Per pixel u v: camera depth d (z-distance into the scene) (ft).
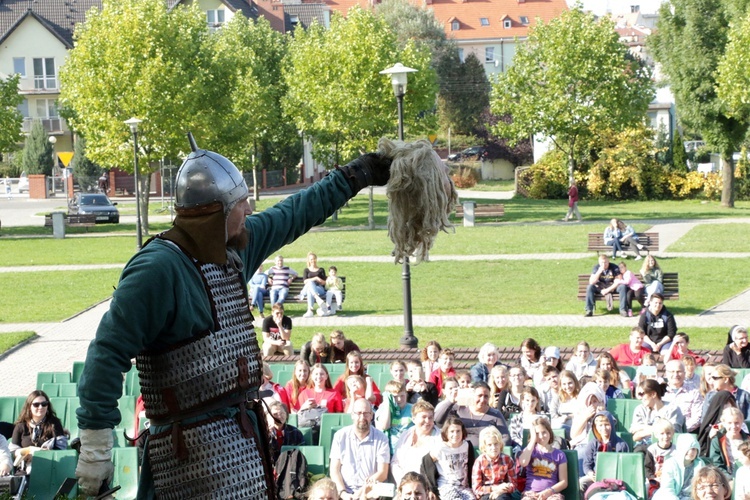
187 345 8.98
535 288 93.86
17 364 65.67
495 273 103.45
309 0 409.28
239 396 9.21
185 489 8.97
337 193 10.45
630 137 202.90
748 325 74.23
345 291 90.89
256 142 203.31
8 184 241.55
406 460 33.96
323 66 162.91
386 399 39.40
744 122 177.06
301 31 202.80
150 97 145.18
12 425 39.73
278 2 320.29
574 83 180.55
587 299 80.33
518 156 277.64
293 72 190.70
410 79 161.99
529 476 32.27
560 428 38.34
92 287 99.55
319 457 34.86
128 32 147.43
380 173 10.63
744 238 127.24
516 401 42.01
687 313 79.77
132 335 8.68
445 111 318.45
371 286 96.89
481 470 31.83
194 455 8.93
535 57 182.09
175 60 150.41
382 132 165.07
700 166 241.76
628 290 79.71
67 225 162.09
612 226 113.29
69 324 79.82
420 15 331.77
